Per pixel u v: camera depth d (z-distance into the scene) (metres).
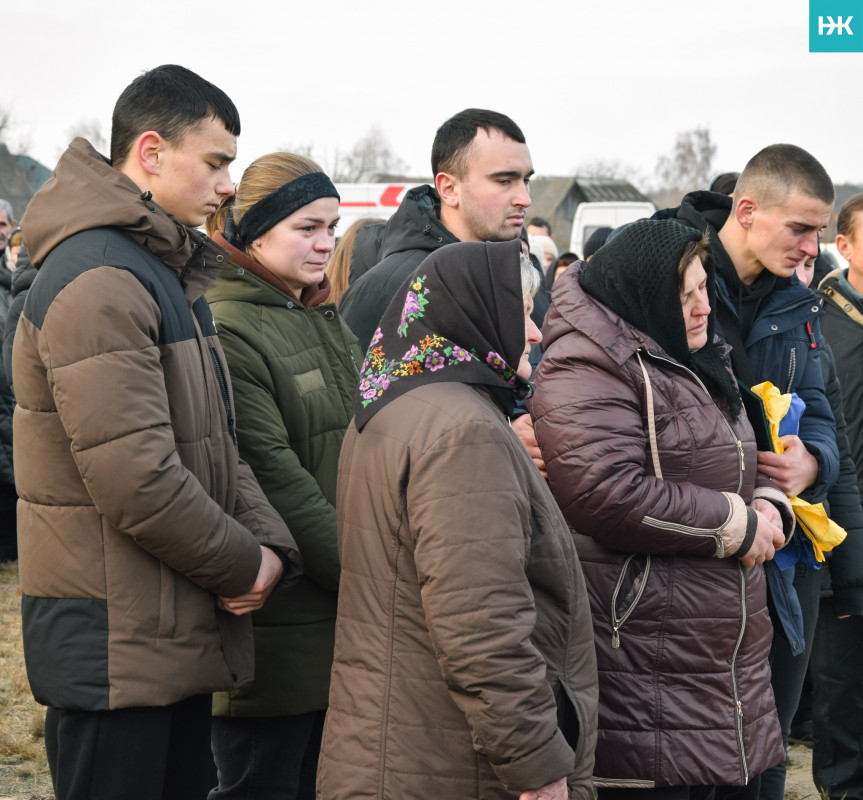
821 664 3.54
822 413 3.03
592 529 2.31
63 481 2.04
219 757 2.70
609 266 2.40
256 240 2.70
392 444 1.84
